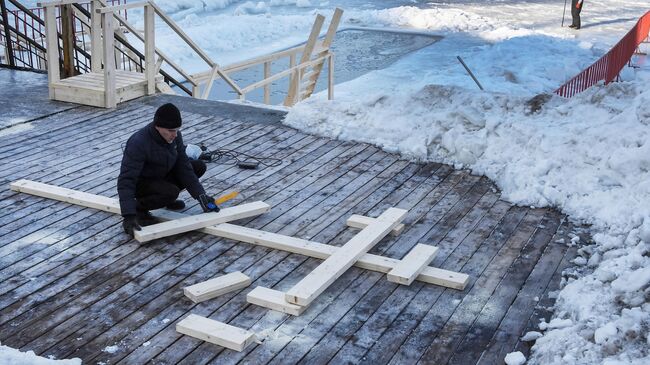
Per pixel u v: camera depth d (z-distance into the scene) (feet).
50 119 27.27
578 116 24.66
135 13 74.38
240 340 13.80
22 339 14.01
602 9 89.20
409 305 15.51
